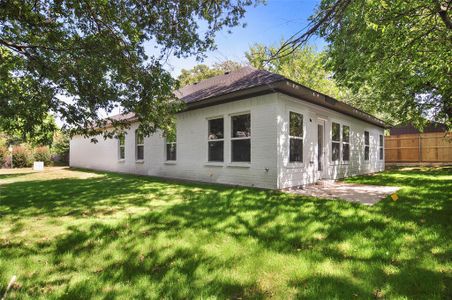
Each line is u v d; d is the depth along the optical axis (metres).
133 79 5.59
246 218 4.61
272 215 4.76
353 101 17.70
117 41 5.10
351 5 4.02
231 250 3.31
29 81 5.27
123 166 15.09
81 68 5.12
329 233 3.81
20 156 21.45
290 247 3.36
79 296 2.39
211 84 11.34
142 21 5.14
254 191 7.29
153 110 6.39
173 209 5.32
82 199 6.69
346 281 2.51
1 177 13.23
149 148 12.93
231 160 8.95
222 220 4.54
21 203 6.30
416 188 7.64
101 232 4.05
